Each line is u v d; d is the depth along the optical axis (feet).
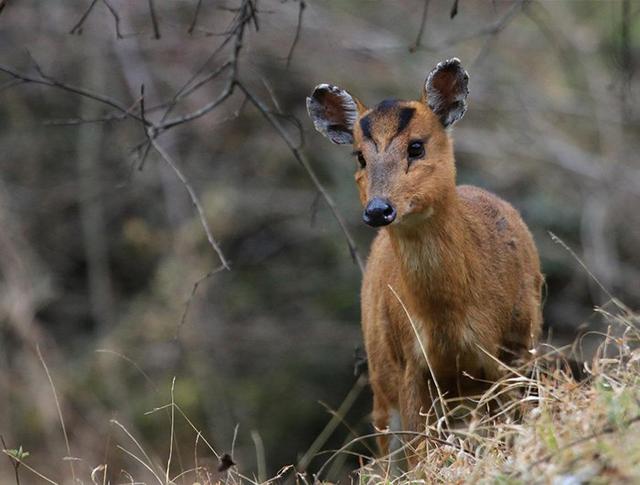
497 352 26.68
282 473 24.93
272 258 64.34
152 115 58.80
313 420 59.67
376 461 23.65
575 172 60.29
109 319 61.52
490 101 62.75
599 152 62.85
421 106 26.25
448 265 25.89
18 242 60.44
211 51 59.41
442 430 23.35
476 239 26.61
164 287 59.11
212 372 58.08
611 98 60.23
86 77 61.87
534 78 64.44
